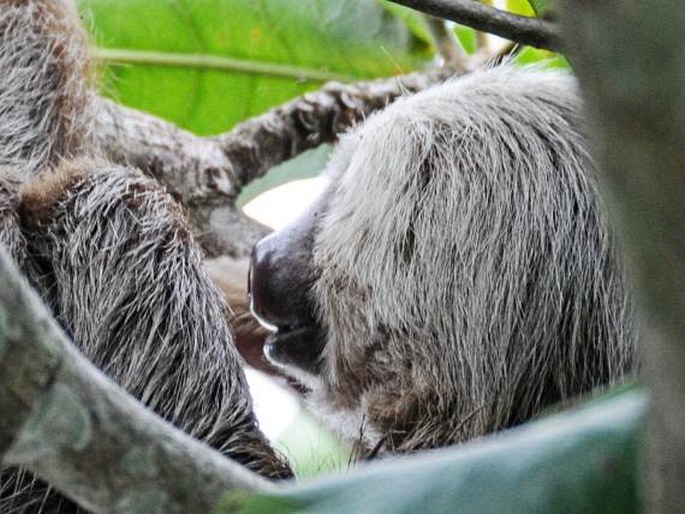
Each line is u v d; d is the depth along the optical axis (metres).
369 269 6.95
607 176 1.49
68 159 8.11
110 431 2.87
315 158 9.45
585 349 6.43
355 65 9.52
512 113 6.96
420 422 6.82
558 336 6.48
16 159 7.94
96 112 8.57
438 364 6.75
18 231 7.00
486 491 2.38
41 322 2.84
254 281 7.38
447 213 6.79
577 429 2.41
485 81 7.31
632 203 1.48
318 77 9.59
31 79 8.21
